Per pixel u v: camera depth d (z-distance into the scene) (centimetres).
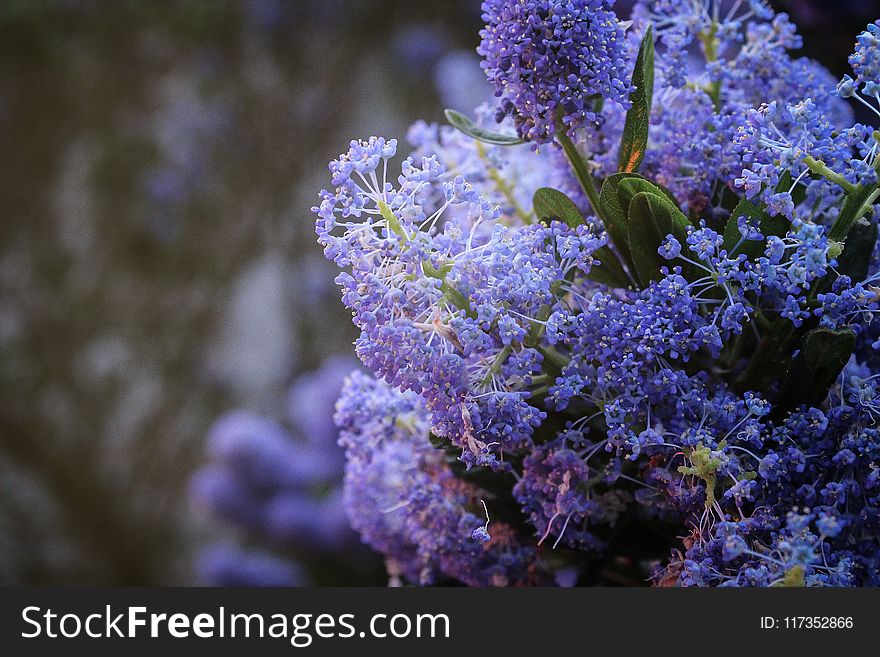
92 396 157
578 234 39
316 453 96
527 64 38
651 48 40
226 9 140
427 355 37
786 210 37
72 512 152
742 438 38
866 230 39
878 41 37
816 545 37
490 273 38
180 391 153
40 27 147
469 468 38
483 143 42
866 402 38
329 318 142
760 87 41
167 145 154
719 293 38
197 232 155
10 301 160
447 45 131
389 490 42
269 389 145
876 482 37
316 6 136
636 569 41
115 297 160
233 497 96
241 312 150
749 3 41
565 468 39
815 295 39
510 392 38
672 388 38
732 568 38
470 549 41
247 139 147
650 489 39
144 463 153
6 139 157
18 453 154
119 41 148
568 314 38
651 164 41
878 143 38
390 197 38
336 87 139
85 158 158
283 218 148
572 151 40
